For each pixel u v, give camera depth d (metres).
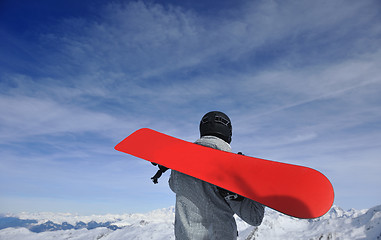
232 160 1.57
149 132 1.98
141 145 1.81
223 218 1.60
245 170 1.46
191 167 1.54
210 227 1.56
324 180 1.32
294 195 1.25
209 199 1.60
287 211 1.17
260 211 1.62
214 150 1.68
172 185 1.78
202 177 1.46
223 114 1.91
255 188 1.33
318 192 1.24
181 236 1.62
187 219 1.61
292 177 1.35
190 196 1.63
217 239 1.54
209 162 1.57
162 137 1.91
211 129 1.84
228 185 1.38
